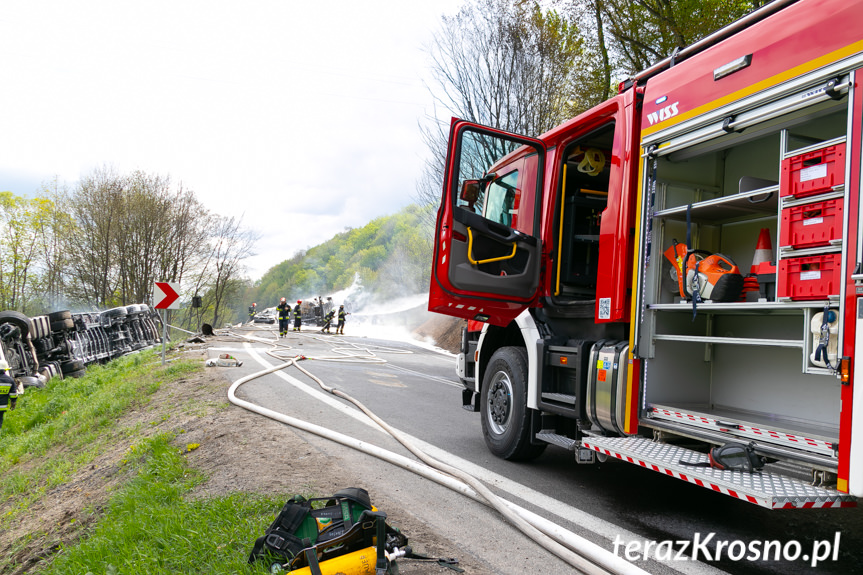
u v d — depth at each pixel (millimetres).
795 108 3078
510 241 5449
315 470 4648
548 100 17109
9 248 41750
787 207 3090
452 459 5539
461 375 6836
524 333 5402
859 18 2787
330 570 2541
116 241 42125
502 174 6438
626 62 17859
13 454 8617
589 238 5500
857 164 2721
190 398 8234
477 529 3656
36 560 4355
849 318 2713
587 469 5367
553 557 3254
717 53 3650
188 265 45688
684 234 4352
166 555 3174
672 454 3701
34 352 14008
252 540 3154
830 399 3600
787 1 3281
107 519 4152
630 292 4332
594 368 4449
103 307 41969
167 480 4656
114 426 8016
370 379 11414
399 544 2922
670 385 4242
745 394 4148
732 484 3014
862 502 2861
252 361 13453
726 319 4320
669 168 4266
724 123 3521
